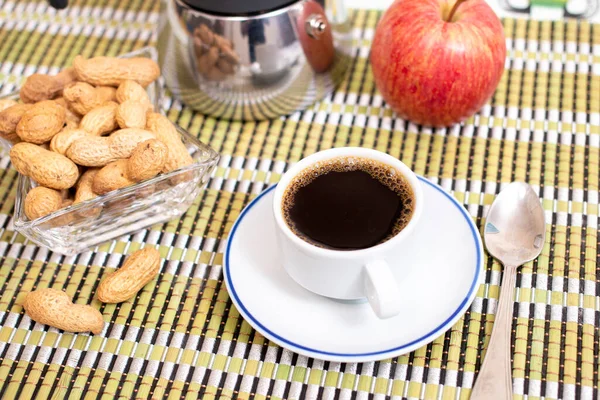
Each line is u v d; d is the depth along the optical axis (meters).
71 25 0.68
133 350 0.51
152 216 0.55
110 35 0.67
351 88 0.63
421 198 0.48
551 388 0.48
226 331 0.51
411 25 0.56
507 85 0.62
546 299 0.51
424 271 0.50
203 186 0.56
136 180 0.52
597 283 0.52
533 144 0.58
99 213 0.53
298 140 0.60
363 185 0.50
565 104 0.60
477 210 0.55
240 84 0.58
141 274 0.52
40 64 0.65
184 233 0.55
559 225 0.54
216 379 0.49
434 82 0.56
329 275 0.47
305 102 0.61
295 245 0.46
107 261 0.54
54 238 0.53
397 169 0.49
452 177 0.57
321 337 0.48
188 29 0.57
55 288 0.53
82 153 0.52
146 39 0.67
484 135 0.59
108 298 0.51
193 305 0.52
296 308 0.49
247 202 0.57
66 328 0.50
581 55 0.63
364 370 0.49
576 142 0.58
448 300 0.49
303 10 0.56
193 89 0.60
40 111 0.53
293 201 0.49
